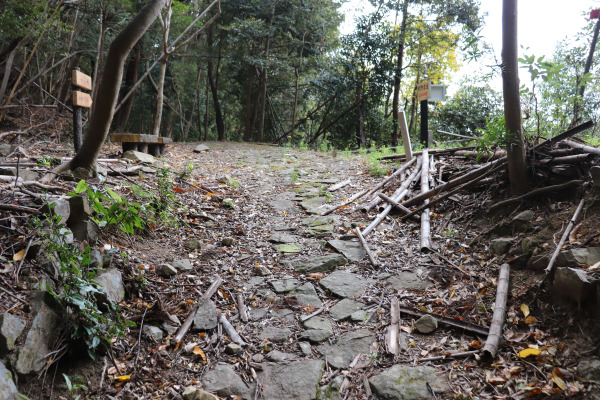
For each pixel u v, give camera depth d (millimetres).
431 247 4445
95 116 4938
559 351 2828
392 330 3291
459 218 4922
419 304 3594
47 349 2689
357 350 3150
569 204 4125
